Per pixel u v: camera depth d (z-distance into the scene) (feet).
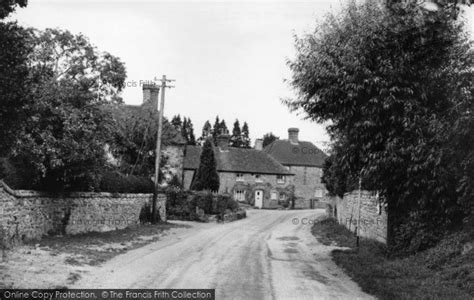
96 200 63.72
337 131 52.16
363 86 43.42
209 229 84.94
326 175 105.19
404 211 45.03
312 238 73.46
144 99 134.41
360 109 45.32
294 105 50.96
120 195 72.95
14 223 42.73
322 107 49.34
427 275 35.27
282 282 34.45
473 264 33.27
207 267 39.86
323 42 47.78
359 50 44.19
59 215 53.83
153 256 45.39
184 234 72.64
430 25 41.24
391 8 42.98
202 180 133.08
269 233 81.00
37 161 47.88
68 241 50.14
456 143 35.91
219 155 176.55
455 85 39.04
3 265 33.24
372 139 44.98
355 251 53.47
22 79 24.07
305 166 191.42
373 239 61.21
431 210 42.50
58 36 58.03
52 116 49.26
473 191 35.53
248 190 172.65
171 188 113.91
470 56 41.22
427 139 40.96
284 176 178.81
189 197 112.37
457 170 37.42
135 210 80.84
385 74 43.14
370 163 44.27
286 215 130.52
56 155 49.90
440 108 42.70
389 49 43.88
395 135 43.37
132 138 107.76
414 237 43.75
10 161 46.91
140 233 68.69
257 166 176.55
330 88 46.01
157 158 90.63
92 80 59.11
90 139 54.60
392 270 37.93
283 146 199.93
